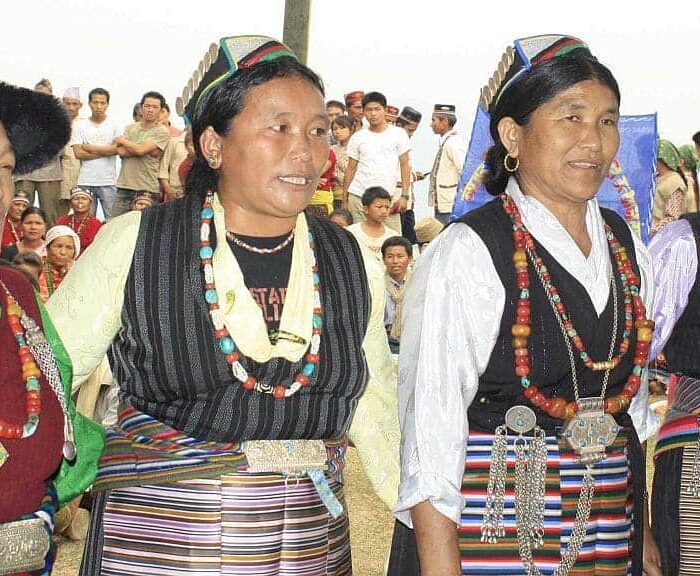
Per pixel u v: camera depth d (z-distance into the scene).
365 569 4.51
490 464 2.40
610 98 2.42
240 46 2.31
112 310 2.29
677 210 8.70
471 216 2.47
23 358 2.02
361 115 11.09
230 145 2.29
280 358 2.29
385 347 2.54
